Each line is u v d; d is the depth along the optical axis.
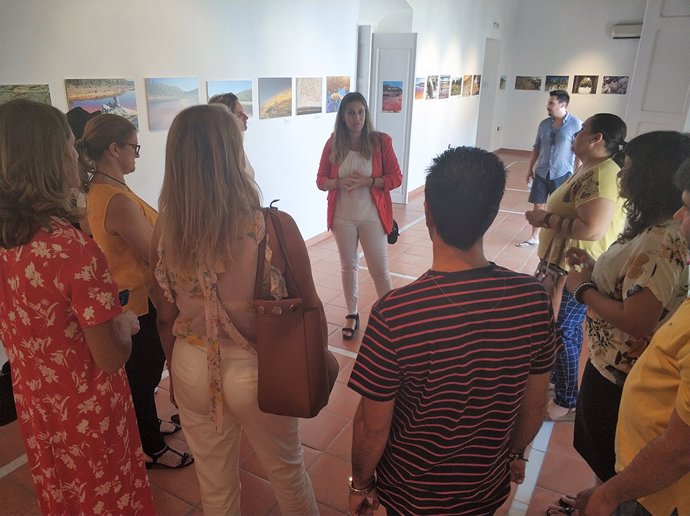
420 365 0.95
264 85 4.25
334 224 3.16
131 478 1.46
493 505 1.17
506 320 0.96
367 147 3.01
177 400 1.42
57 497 1.35
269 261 1.25
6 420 1.62
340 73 5.38
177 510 1.95
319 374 1.31
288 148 4.73
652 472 0.89
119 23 2.95
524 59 11.34
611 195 2.00
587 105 10.95
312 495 1.60
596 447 1.56
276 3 4.21
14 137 1.10
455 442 1.03
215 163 1.15
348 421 2.49
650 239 1.34
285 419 1.42
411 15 6.73
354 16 5.43
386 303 0.97
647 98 4.25
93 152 1.75
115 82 2.98
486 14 9.48
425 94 7.59
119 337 1.29
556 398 2.50
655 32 4.10
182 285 1.28
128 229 1.76
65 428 1.29
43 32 2.56
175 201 1.18
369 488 1.18
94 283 1.19
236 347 1.32
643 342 1.42
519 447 1.23
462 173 0.91
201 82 3.61
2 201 1.12
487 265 0.99
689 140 1.35
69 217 1.20
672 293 1.31
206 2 3.54
